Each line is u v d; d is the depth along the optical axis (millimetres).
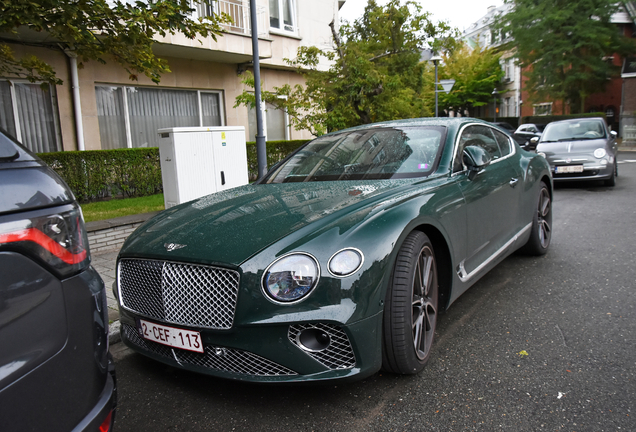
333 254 2133
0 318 1202
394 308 2305
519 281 4109
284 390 2467
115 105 10336
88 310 1454
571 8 29578
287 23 14055
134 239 2645
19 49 8555
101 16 4461
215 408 2334
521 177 4203
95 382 1462
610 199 8406
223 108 12602
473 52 42281
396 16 12062
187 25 5004
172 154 6059
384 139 3557
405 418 2164
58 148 9406
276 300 2074
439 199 2793
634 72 28031
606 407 2188
